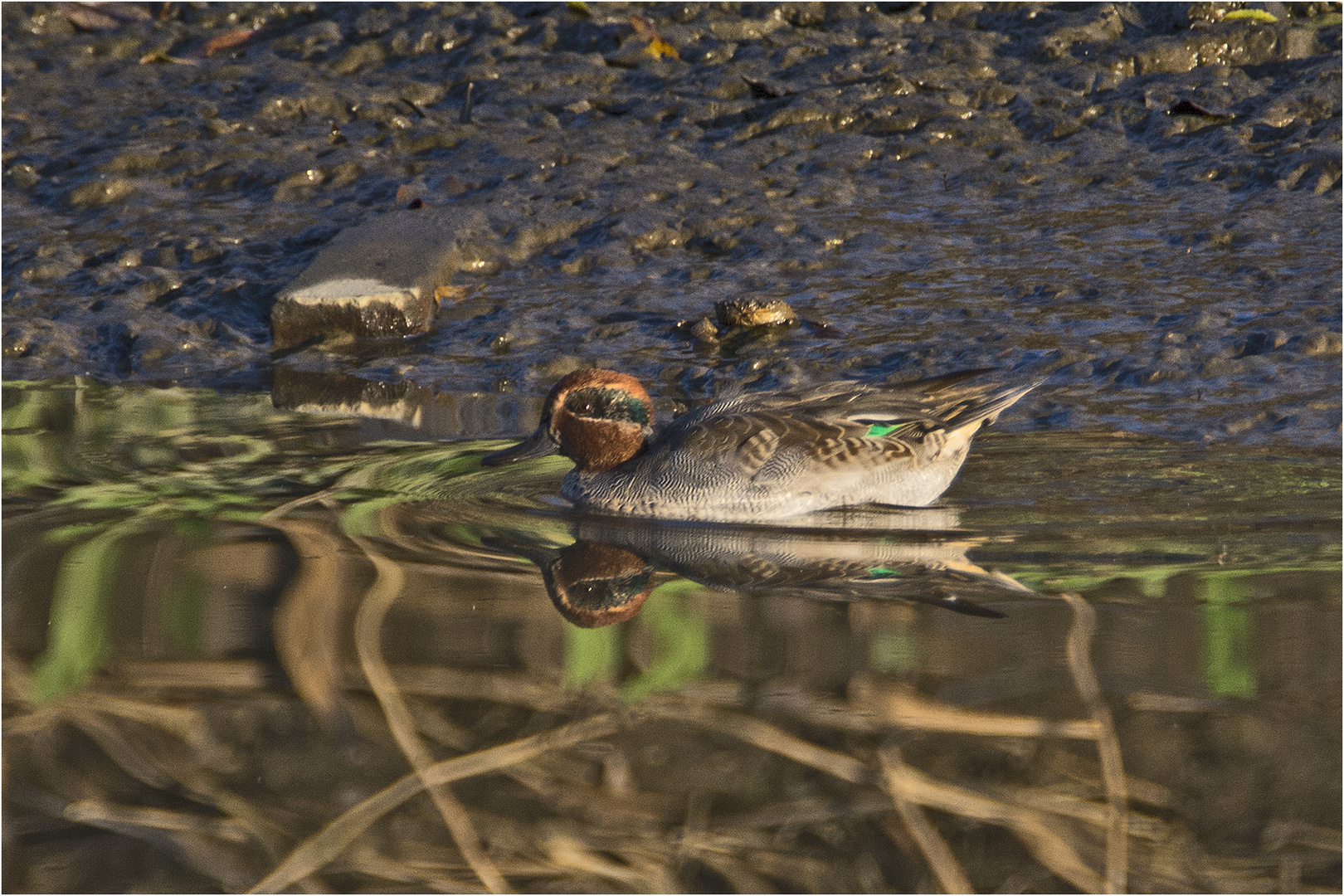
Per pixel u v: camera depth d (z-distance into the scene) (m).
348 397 13.29
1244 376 12.32
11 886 5.82
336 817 6.32
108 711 7.18
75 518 9.92
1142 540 9.23
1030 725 6.86
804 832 6.11
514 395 13.23
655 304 15.18
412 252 15.94
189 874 5.86
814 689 7.30
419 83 22.03
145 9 24.98
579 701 7.24
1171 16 22.17
